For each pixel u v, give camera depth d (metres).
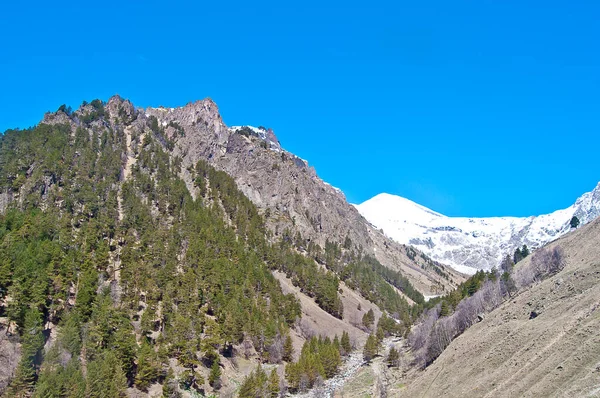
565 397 83.62
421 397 119.44
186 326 144.00
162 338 143.50
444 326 154.62
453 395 110.12
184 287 168.12
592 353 90.44
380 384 143.00
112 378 117.19
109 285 153.50
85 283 146.25
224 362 153.75
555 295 129.62
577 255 159.00
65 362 117.38
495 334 125.06
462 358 125.44
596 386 81.25
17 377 108.75
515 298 149.62
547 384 90.38
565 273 139.50
